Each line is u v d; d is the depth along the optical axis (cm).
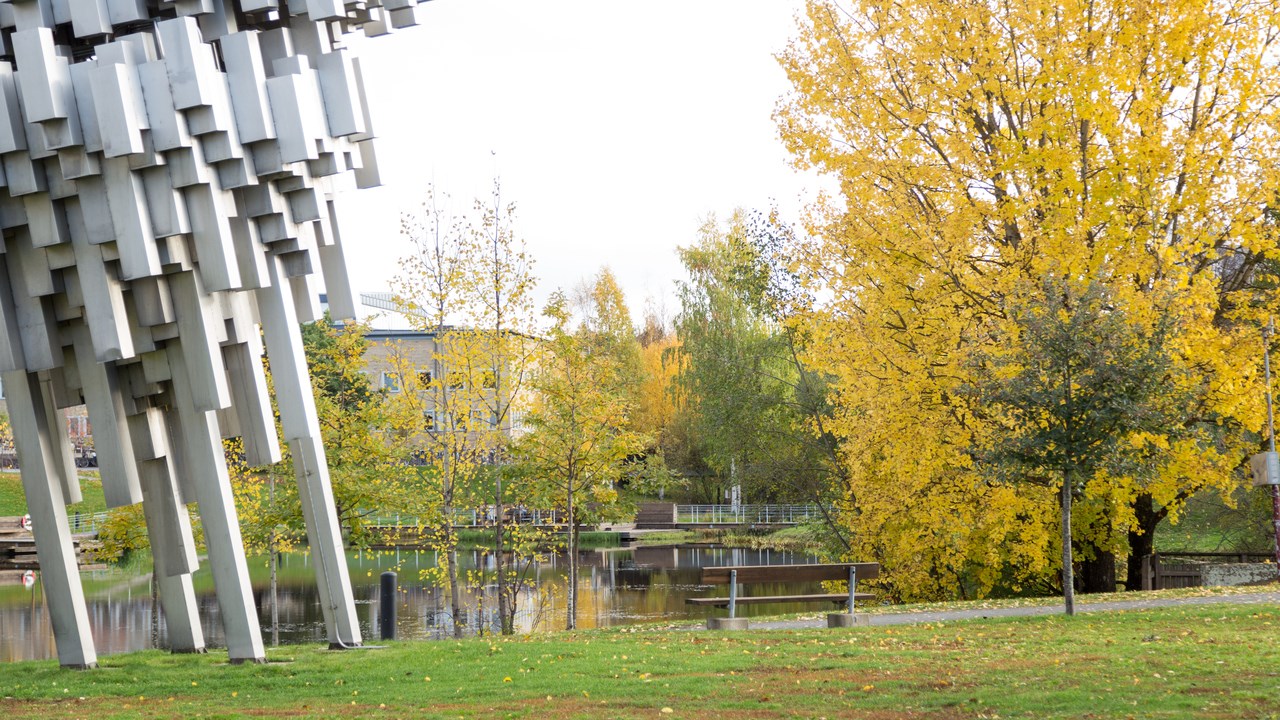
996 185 1992
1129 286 1798
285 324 1300
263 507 2217
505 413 2342
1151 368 1470
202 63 1112
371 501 2259
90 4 1112
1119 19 1927
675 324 5519
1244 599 1739
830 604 3228
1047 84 1948
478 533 4934
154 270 1120
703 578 1556
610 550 5334
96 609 2984
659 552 5206
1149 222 1889
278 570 4238
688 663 1129
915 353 2117
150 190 1128
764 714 844
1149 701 841
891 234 2039
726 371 4388
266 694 1022
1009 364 1599
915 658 1135
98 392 1215
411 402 2338
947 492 2178
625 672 1082
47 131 1094
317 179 1289
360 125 1272
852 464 2483
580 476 2305
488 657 1227
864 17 2205
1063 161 1867
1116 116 1834
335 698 984
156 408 1275
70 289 1165
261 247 1241
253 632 1240
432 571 2452
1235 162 1945
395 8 1470
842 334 2256
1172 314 1568
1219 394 1842
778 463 3825
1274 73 1925
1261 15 1964
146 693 1043
